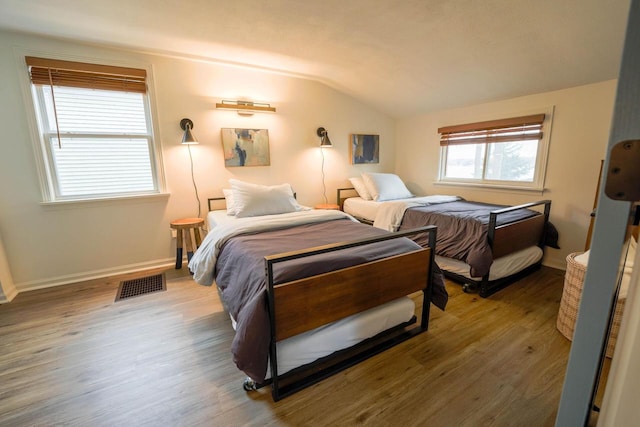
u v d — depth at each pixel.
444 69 2.84
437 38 2.35
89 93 2.63
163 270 3.00
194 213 3.20
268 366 1.39
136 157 2.89
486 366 1.59
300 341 1.45
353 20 2.19
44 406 1.36
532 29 2.05
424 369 1.57
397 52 2.67
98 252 2.82
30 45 2.36
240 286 1.51
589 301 0.45
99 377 1.54
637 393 0.38
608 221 0.41
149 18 2.14
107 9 2.01
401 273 1.68
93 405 1.36
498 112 3.28
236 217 2.67
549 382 1.48
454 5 1.94
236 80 3.21
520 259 2.65
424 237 2.73
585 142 2.66
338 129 4.04
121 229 2.89
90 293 2.49
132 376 1.54
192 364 1.64
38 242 2.57
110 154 2.78
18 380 1.52
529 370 1.56
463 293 2.44
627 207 0.39
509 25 2.05
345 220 2.54
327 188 4.09
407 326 1.91
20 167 2.45
